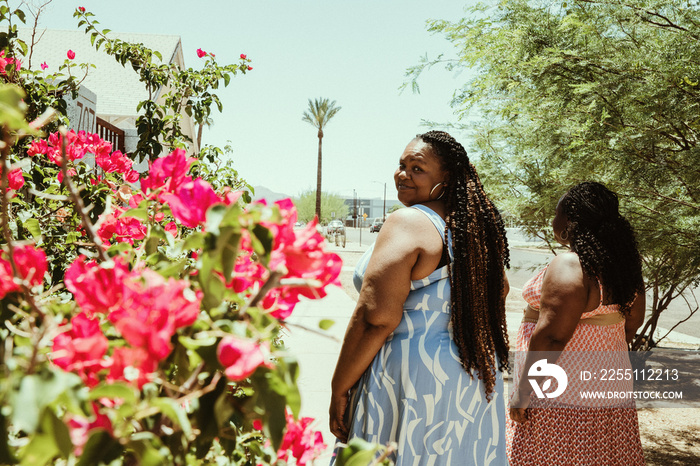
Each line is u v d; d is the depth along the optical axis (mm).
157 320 680
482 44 4176
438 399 1640
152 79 4395
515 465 2244
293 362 751
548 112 3555
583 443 2152
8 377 612
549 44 3777
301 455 1051
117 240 1607
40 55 14477
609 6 3234
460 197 1799
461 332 1680
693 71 2881
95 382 721
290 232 780
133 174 2666
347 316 7980
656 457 3707
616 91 3113
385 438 1657
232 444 929
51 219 2424
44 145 2621
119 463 640
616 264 2150
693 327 8719
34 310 795
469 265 1712
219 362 709
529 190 4234
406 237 1676
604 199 2236
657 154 3135
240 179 4301
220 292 755
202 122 4867
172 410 642
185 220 856
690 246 3031
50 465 736
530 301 2432
